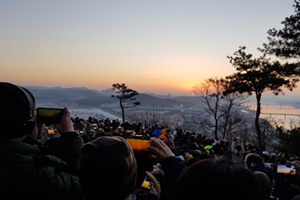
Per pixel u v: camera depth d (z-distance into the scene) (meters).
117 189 1.48
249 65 27.83
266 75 26.25
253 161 5.78
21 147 1.79
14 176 1.65
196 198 1.07
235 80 30.50
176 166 1.83
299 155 21.77
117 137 1.75
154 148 1.95
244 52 28.02
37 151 1.94
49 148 2.15
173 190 1.19
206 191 1.06
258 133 29.84
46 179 1.71
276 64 23.77
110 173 1.45
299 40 19.86
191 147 11.17
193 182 1.11
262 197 1.09
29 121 1.81
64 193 1.77
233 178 1.07
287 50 20.20
